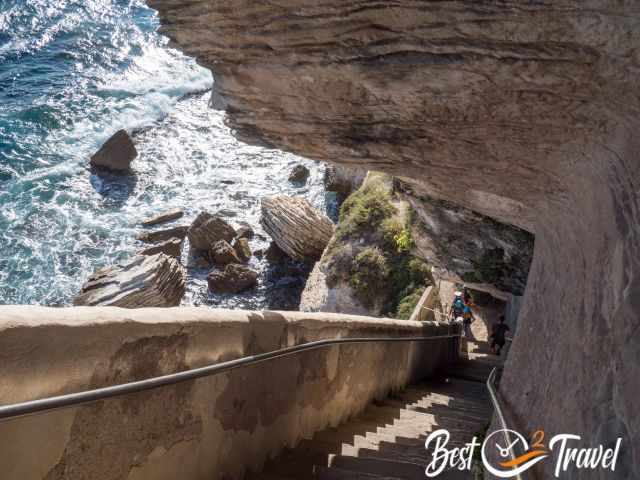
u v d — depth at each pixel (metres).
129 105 32.84
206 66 5.14
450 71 4.13
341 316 6.81
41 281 21.55
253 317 4.50
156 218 24.64
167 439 3.47
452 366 15.07
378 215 20.00
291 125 5.62
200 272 22.45
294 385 5.54
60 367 2.64
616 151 3.97
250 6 4.22
